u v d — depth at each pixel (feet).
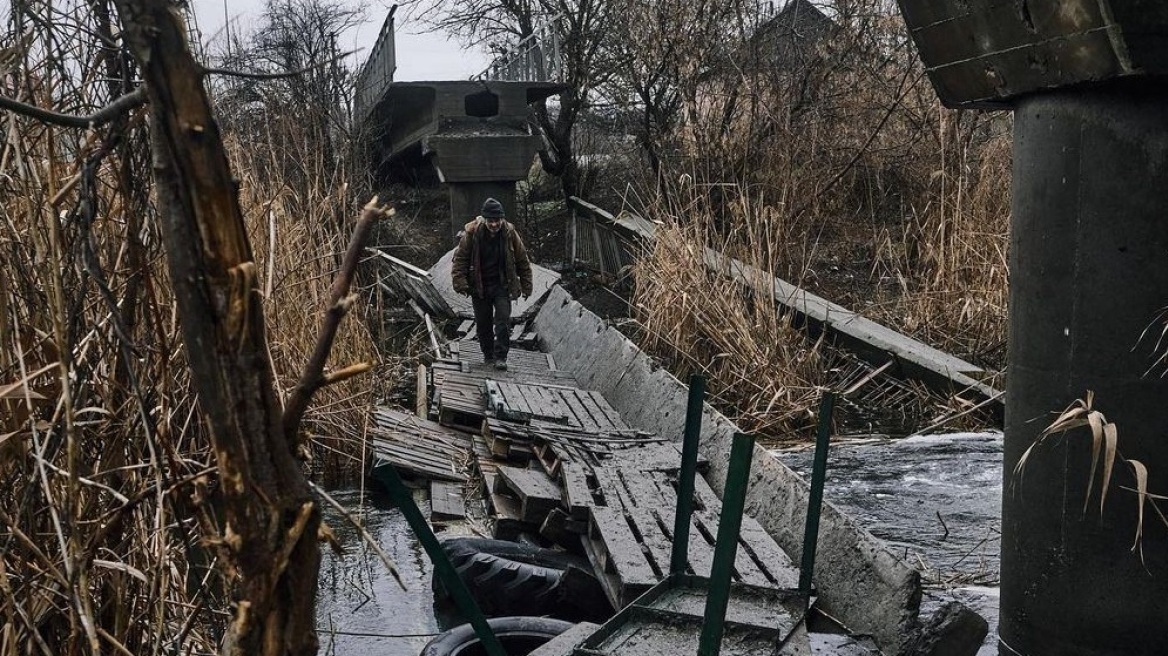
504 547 21.07
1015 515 14.05
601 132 66.69
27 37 9.11
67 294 9.59
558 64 60.18
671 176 49.24
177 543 10.86
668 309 38.06
